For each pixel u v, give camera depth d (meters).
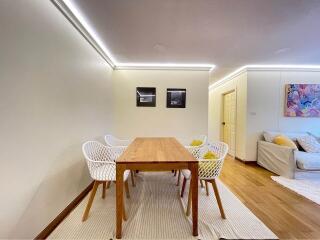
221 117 6.02
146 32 2.67
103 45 3.18
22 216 1.48
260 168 4.12
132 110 4.44
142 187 2.91
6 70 1.33
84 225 1.92
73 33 2.36
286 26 2.47
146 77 4.41
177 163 1.76
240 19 2.30
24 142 1.50
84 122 2.73
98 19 2.33
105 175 2.02
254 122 4.45
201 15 2.21
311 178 3.36
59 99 2.03
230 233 1.80
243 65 4.32
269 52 3.42
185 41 2.96
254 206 2.37
